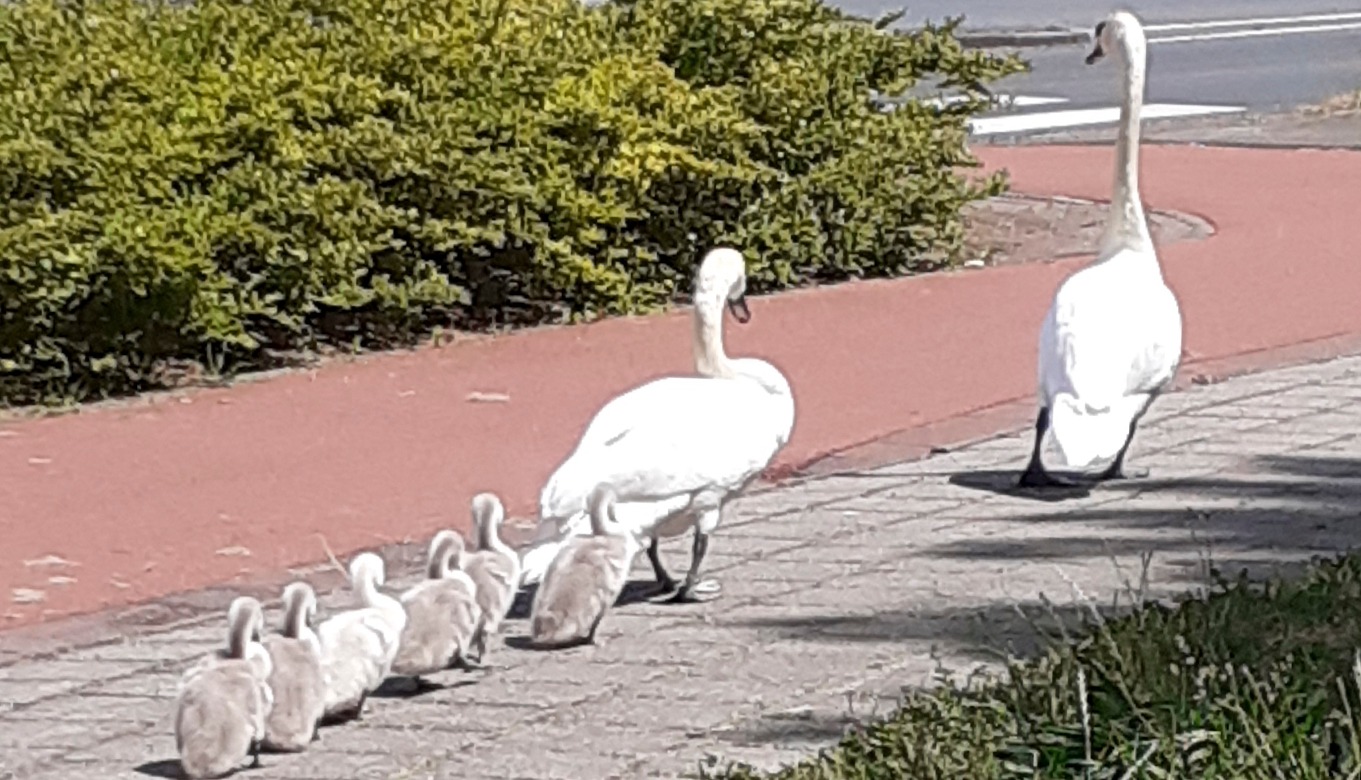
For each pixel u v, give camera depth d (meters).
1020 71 17.16
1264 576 8.62
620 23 16.53
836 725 7.18
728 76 16.45
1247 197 19.34
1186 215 18.48
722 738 7.10
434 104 14.43
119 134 13.12
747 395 8.67
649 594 8.79
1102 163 21.77
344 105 14.00
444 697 7.63
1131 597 8.21
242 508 10.20
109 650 8.29
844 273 15.98
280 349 13.44
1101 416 9.92
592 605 8.04
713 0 16.45
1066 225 18.14
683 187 15.27
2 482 10.67
